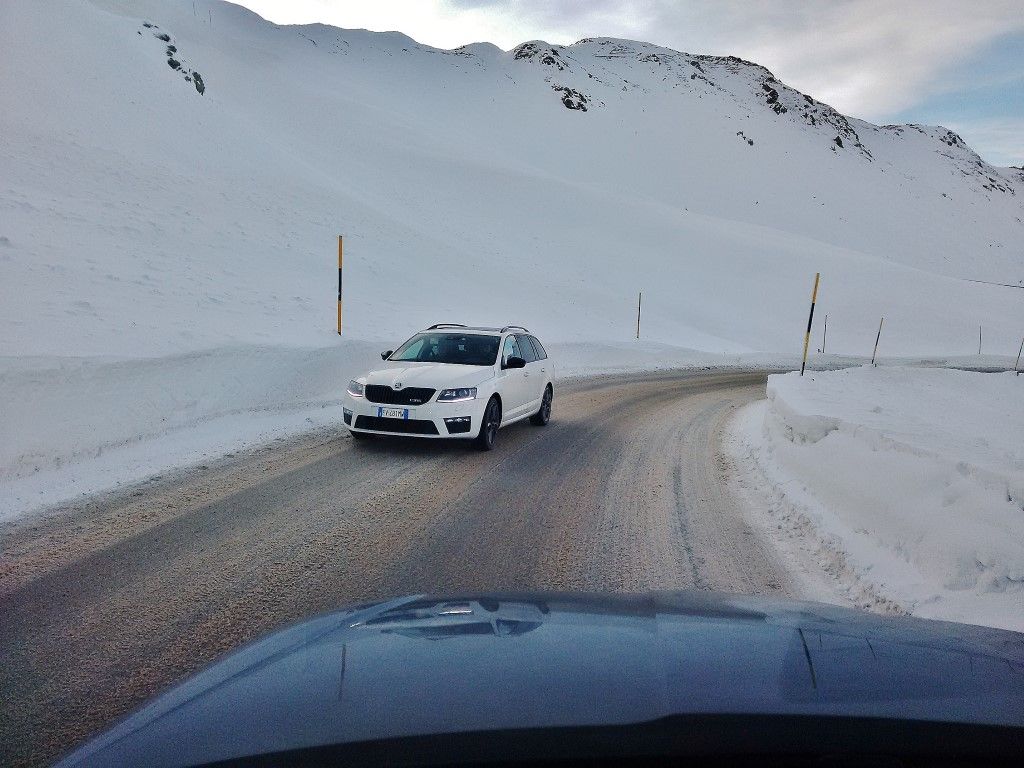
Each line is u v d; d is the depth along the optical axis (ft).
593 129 513.86
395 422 24.56
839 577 13.52
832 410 24.39
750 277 198.08
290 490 18.74
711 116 632.79
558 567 13.60
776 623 4.19
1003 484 12.55
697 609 4.61
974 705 2.77
